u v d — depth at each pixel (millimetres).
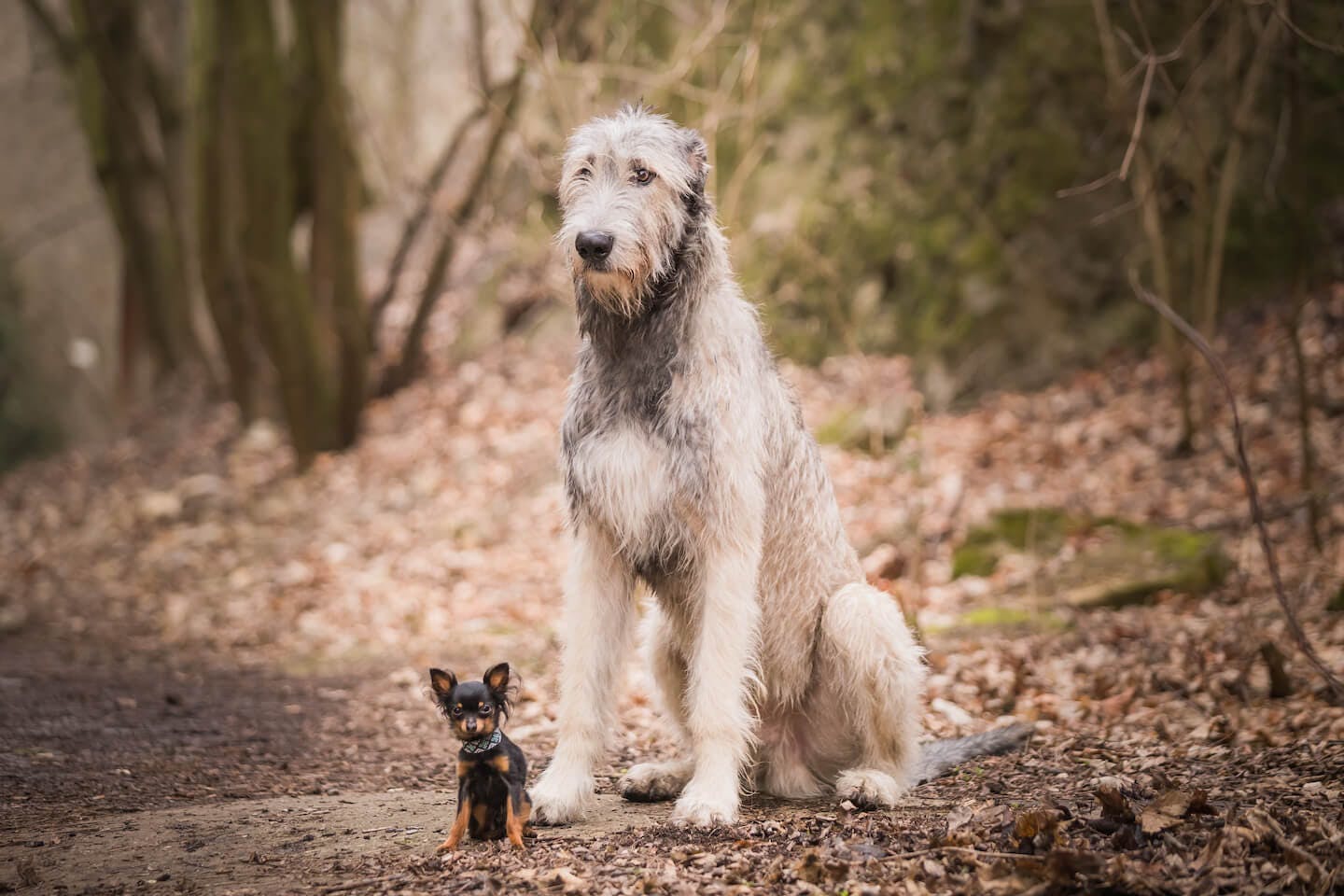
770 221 17125
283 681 9562
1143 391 14383
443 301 19719
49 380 27188
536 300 18500
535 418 16203
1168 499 11836
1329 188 15312
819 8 17688
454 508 14383
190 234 21062
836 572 5645
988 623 9578
